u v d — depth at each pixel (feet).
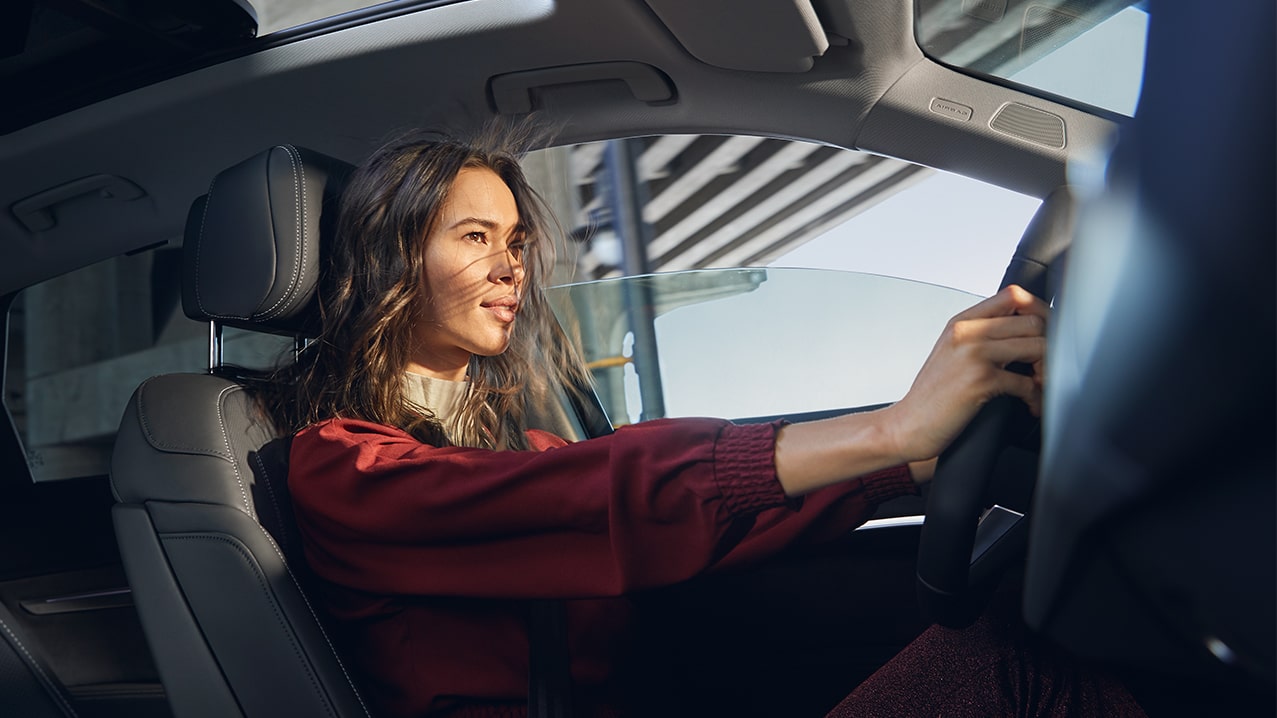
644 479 2.74
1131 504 1.14
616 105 5.81
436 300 3.97
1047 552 1.29
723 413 5.93
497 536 3.01
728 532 2.68
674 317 6.00
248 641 3.35
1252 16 1.01
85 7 4.93
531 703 3.26
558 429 5.60
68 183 5.86
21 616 5.33
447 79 5.61
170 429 3.47
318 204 4.04
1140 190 1.10
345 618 3.47
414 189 3.91
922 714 2.69
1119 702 2.53
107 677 5.31
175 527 3.39
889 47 5.30
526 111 5.79
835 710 2.85
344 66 5.49
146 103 5.56
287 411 3.89
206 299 3.98
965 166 5.70
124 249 6.36
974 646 2.78
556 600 3.18
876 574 4.69
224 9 5.20
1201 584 1.14
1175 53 1.07
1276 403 1.00
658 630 3.86
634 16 5.21
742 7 5.02
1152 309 1.06
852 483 3.17
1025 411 2.53
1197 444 1.05
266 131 5.82
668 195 10.61
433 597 3.32
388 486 3.17
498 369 4.85
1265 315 0.98
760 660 4.59
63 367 29.96
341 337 3.98
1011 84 5.42
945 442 2.44
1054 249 2.62
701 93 5.69
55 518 5.51
